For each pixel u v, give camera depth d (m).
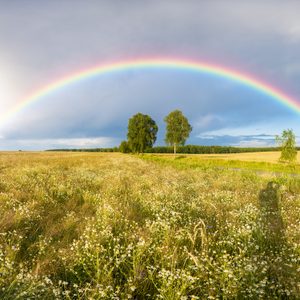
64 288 3.81
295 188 13.91
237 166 38.34
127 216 6.76
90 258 4.29
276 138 40.22
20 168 19.89
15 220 6.23
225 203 9.13
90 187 12.02
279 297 3.62
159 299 3.59
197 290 3.77
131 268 4.32
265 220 6.87
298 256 4.71
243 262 4.19
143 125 86.12
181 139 78.56
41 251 4.77
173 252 4.50
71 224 6.30
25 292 3.18
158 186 12.14
